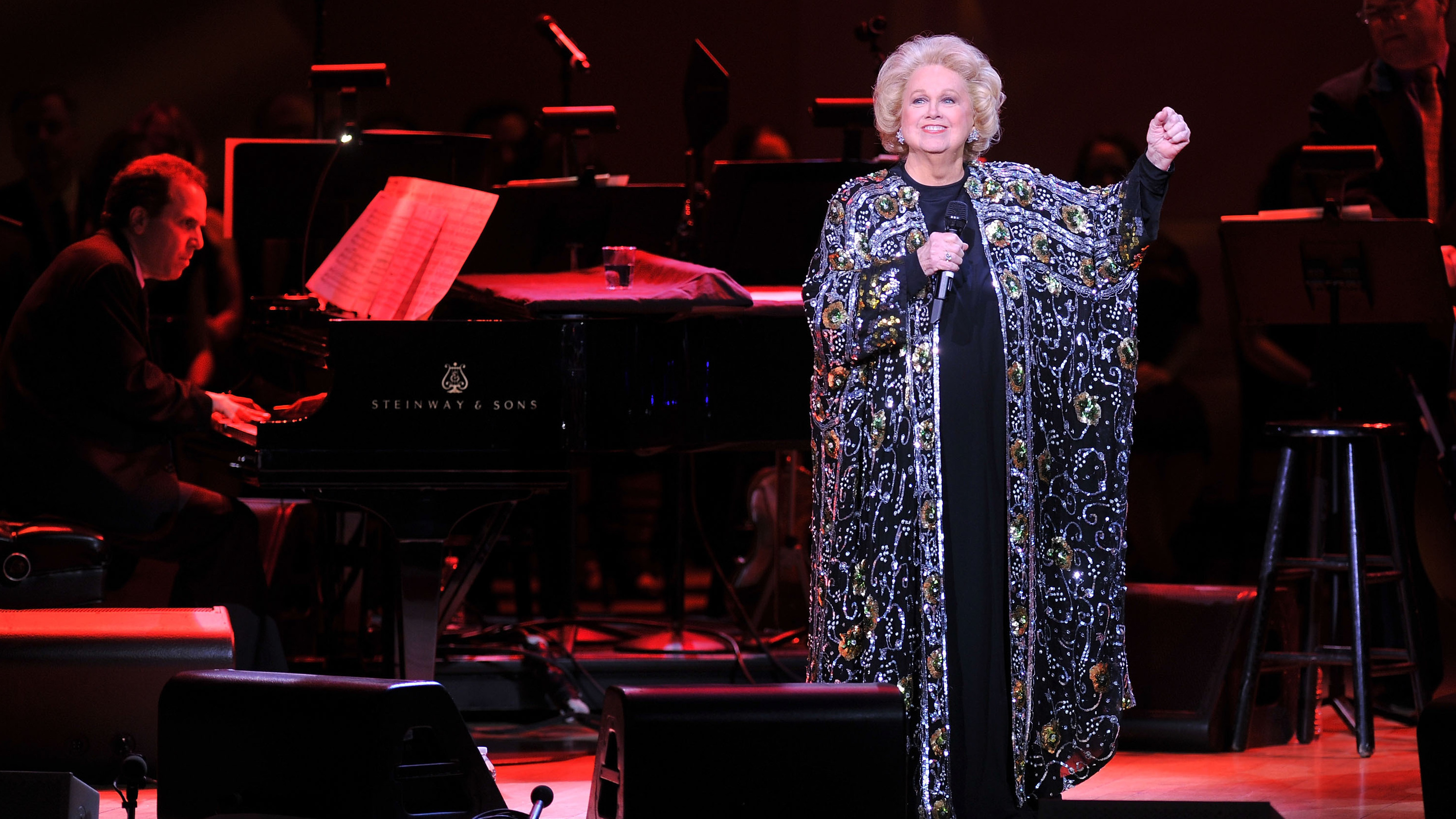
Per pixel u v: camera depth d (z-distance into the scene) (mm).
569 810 12352
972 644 10484
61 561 13891
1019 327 10516
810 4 31938
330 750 9438
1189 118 30109
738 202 16891
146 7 29875
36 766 12633
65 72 29578
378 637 17438
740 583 19891
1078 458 10781
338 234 16703
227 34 30281
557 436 13219
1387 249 14492
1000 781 10523
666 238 16922
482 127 23281
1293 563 15320
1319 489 15734
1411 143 17922
